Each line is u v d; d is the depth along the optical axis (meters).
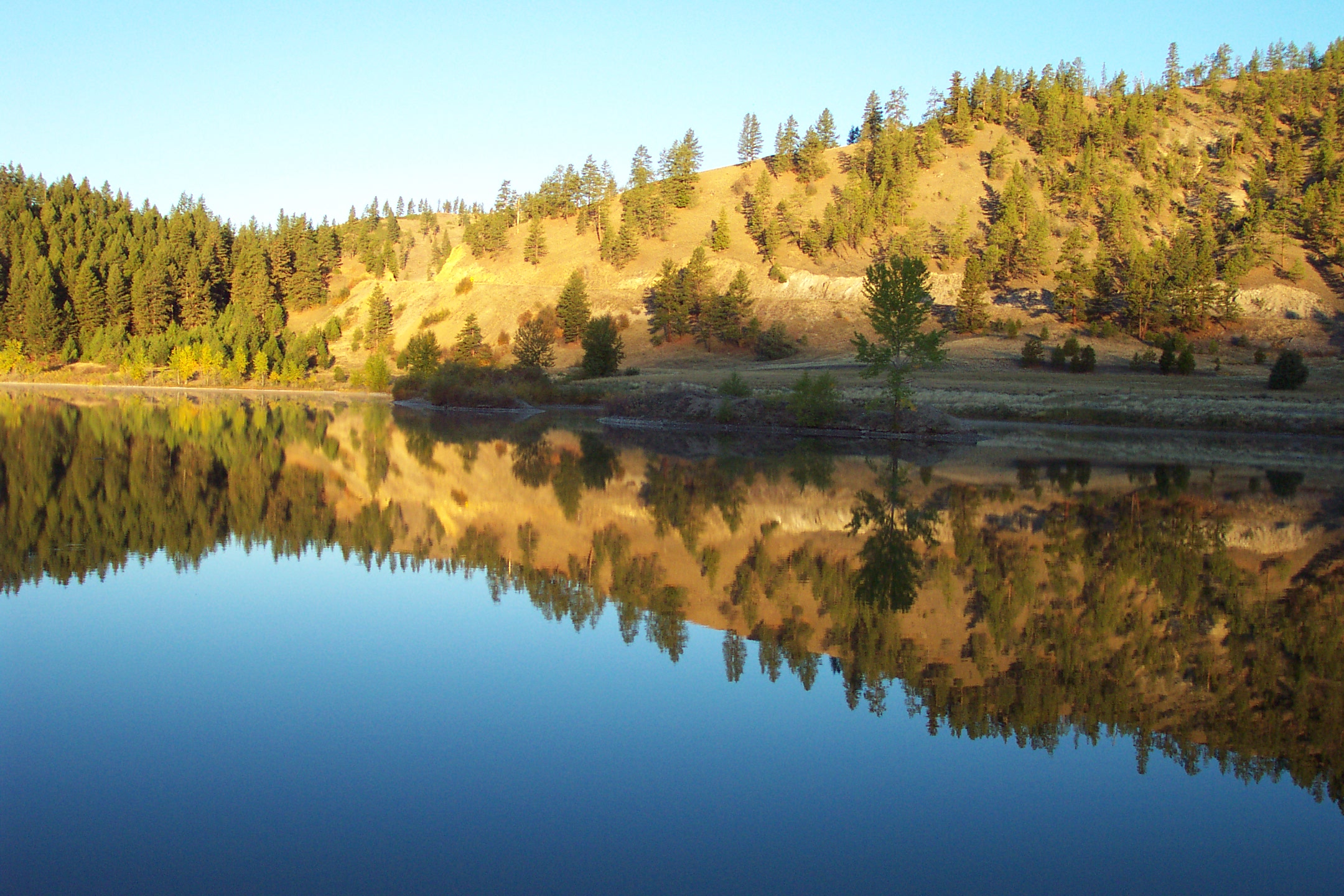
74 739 9.34
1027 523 23.86
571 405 87.62
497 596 15.69
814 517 24.41
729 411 63.50
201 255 163.88
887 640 13.41
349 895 6.51
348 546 19.75
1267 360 111.31
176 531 20.83
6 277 141.88
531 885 6.72
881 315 57.97
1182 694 11.38
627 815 7.98
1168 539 21.95
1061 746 9.81
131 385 118.69
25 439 39.44
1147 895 6.78
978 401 75.62
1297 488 33.12
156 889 6.54
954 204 183.12
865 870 7.12
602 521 23.36
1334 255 146.12
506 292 156.75
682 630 13.80
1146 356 103.81
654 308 150.38
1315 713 10.84
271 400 91.88
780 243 171.38
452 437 50.00
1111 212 164.38
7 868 6.78
